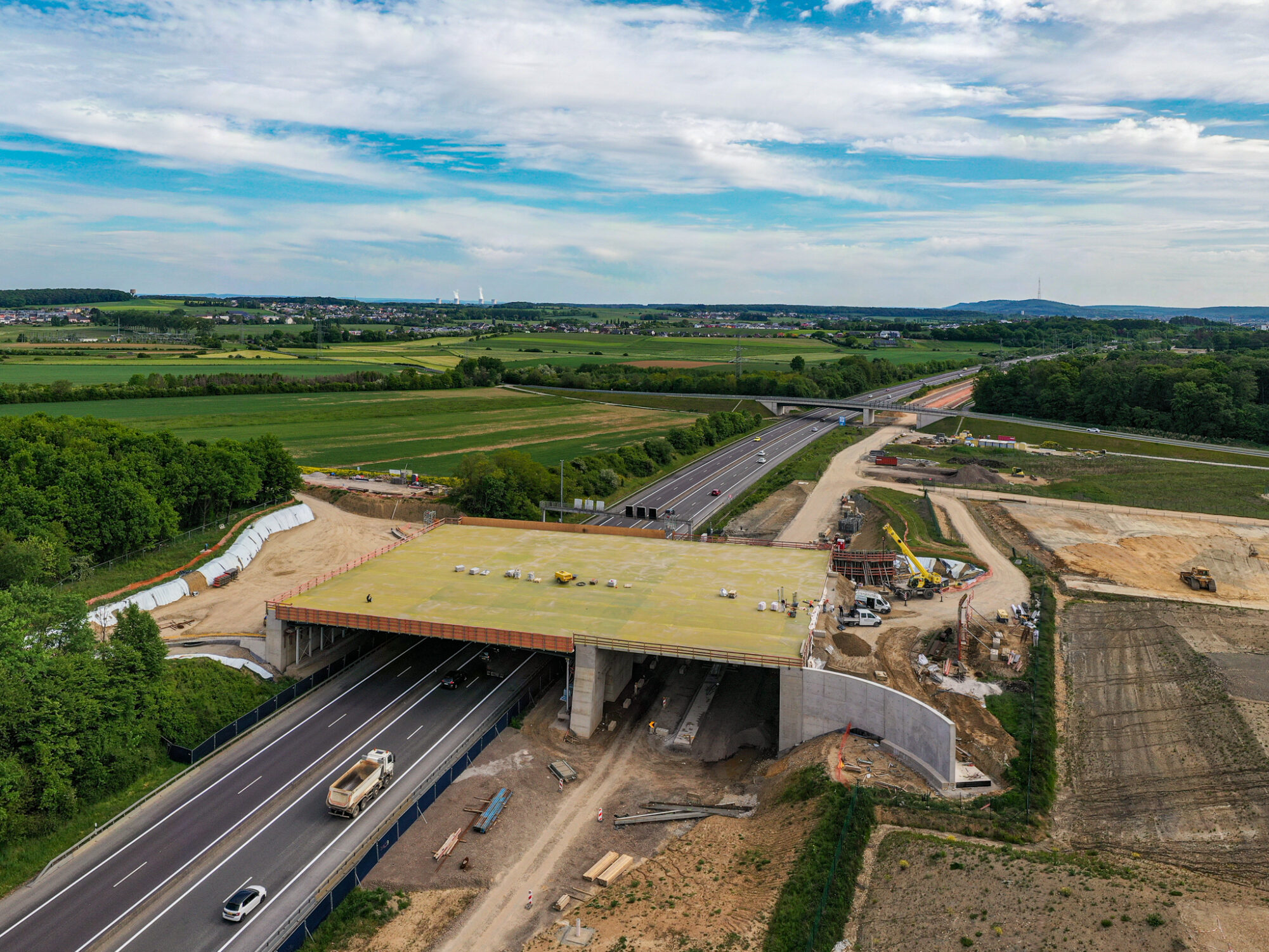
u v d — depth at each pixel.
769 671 107.00
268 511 159.75
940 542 152.62
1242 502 183.62
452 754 83.25
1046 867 63.69
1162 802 75.25
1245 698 90.62
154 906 63.22
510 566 119.50
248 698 92.69
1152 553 151.12
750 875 65.94
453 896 65.75
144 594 116.50
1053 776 80.38
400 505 172.38
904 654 103.81
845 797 72.94
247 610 118.06
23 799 69.06
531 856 70.88
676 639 93.06
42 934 60.22
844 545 151.62
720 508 185.62
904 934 59.03
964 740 85.94
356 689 98.38
